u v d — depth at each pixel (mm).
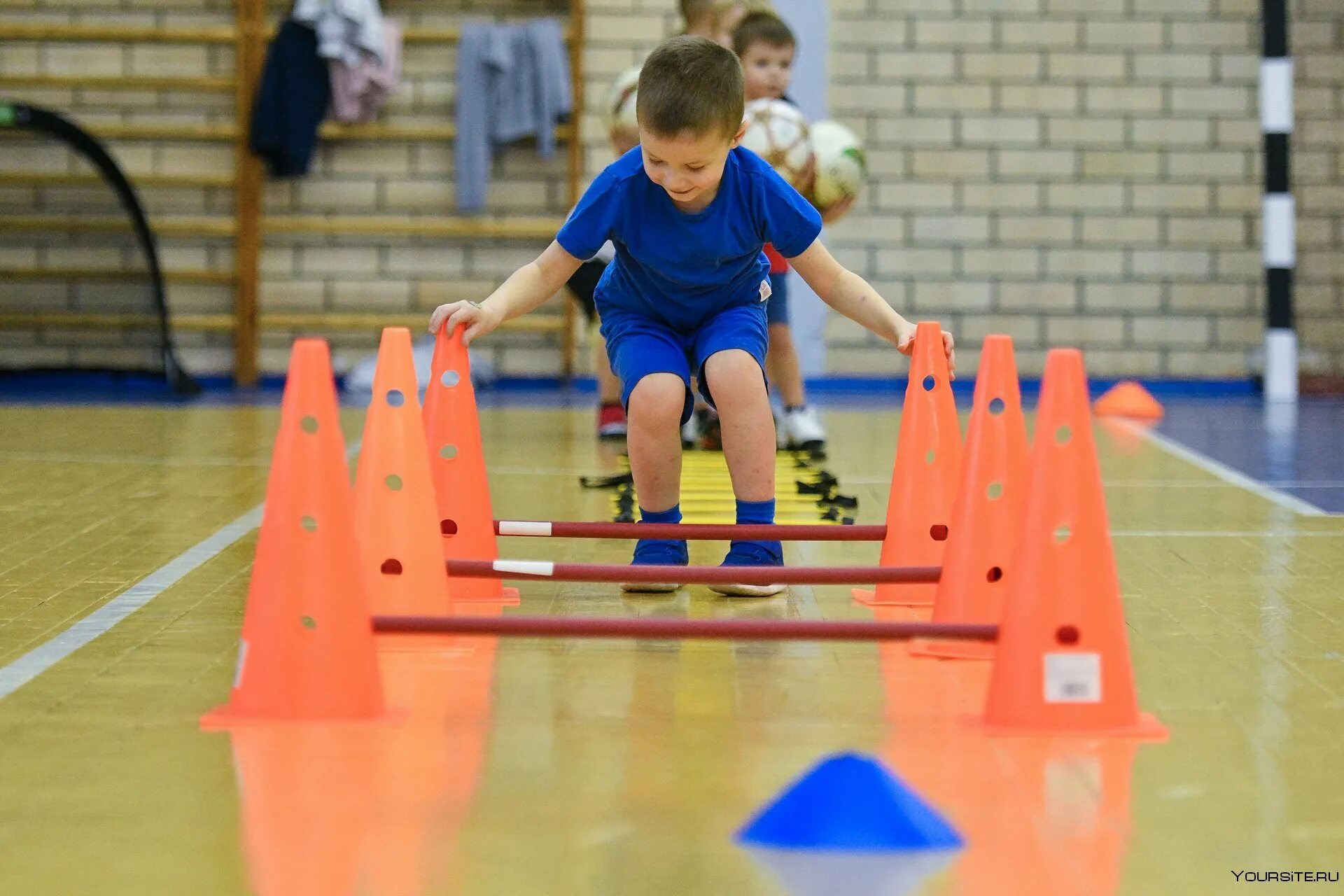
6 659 5465
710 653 5664
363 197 18891
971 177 19031
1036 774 4238
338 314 19078
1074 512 4719
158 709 4840
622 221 6184
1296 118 19016
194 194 18812
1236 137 18953
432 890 3410
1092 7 18828
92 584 6793
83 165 18703
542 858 3600
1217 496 9820
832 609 6492
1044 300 19141
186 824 3816
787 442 11852
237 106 18703
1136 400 15719
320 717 4695
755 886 3441
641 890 3406
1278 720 4781
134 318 18656
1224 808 3961
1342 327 19250
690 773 4227
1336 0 18875
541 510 8805
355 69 18125
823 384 19172
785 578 5641
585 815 3893
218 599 6500
